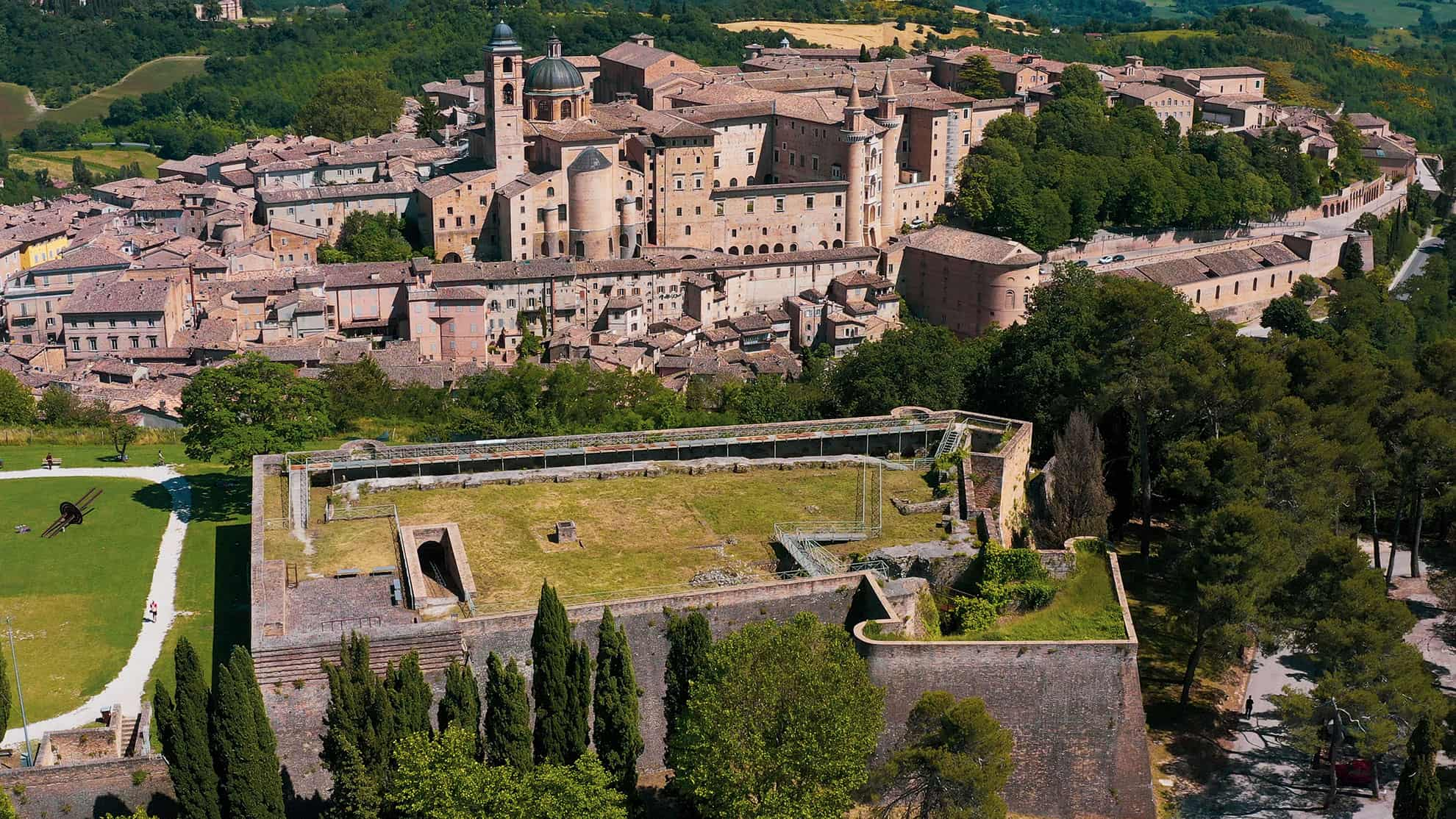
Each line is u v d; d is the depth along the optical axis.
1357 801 134.38
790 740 110.25
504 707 110.19
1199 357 171.25
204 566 155.38
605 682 113.62
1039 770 128.75
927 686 125.75
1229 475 152.25
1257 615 140.12
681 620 119.75
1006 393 196.88
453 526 136.88
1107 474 180.88
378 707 108.25
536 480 152.00
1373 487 168.75
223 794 107.56
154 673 134.88
